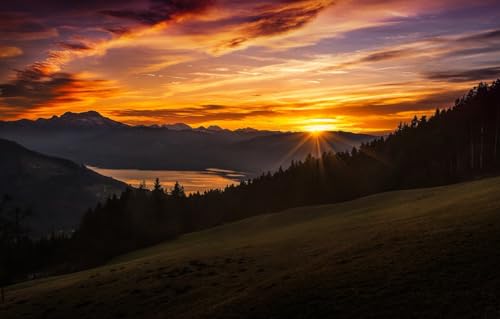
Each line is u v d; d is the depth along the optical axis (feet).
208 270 131.95
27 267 319.68
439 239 103.09
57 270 312.50
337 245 133.90
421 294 76.43
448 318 67.82
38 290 149.07
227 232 266.16
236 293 102.37
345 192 417.69
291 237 174.81
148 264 163.73
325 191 432.25
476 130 408.05
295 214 262.26
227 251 163.32
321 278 94.63
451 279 79.36
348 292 83.51
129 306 108.17
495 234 95.86
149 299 111.34
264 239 188.65
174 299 108.27
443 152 413.39
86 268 297.74
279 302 85.92
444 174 378.32
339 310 77.25
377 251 107.24
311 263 114.93
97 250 343.26
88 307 111.96
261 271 120.57
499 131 387.96
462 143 408.67
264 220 267.80
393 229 132.57
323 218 226.17
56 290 137.49
